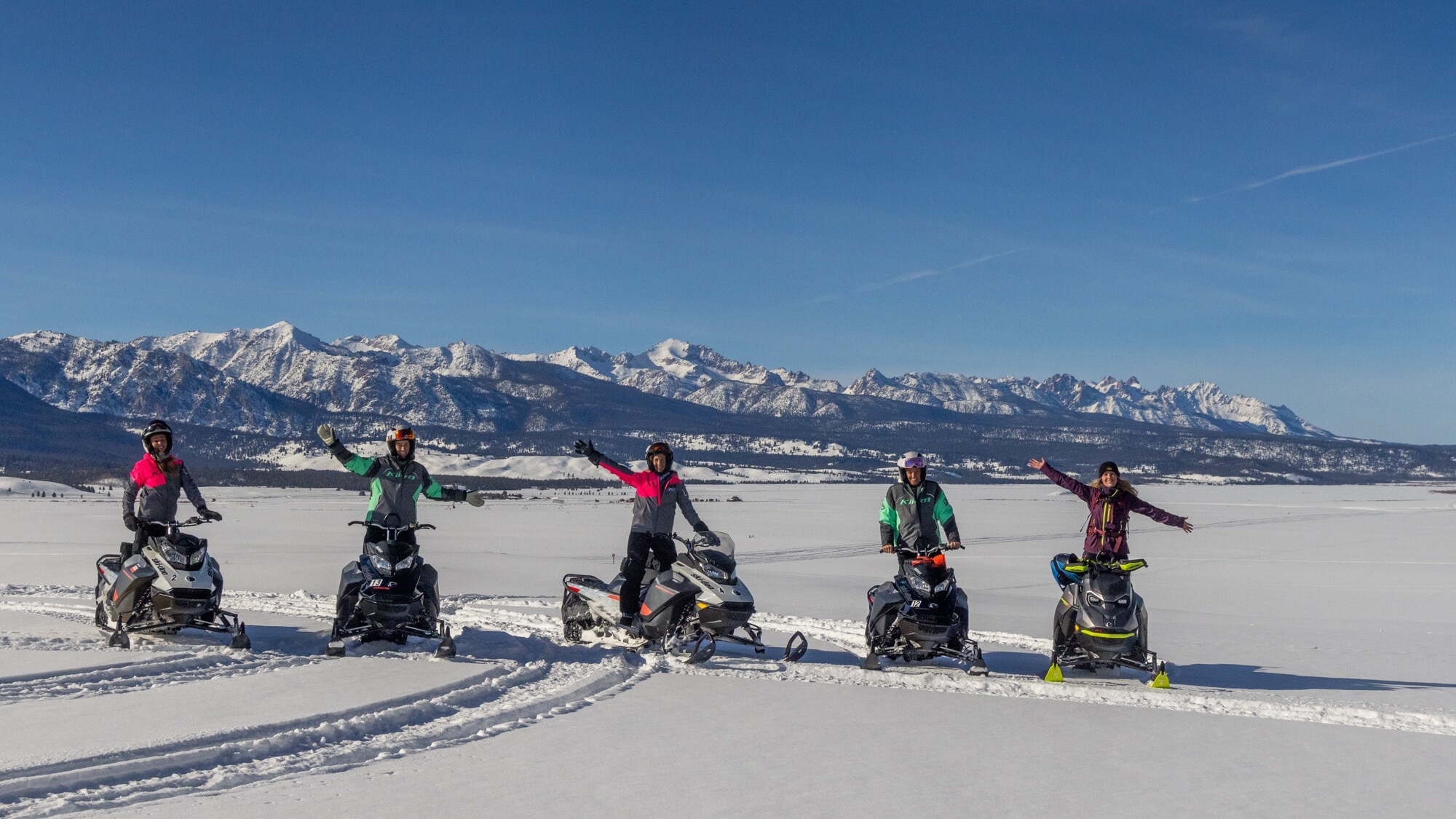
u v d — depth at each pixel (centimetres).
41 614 1393
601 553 3409
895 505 1068
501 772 642
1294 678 1094
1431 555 3541
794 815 569
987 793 619
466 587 2080
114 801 563
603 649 1144
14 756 626
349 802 573
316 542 3881
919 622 1012
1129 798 613
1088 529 1062
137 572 1080
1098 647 995
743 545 4191
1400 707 902
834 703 880
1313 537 4750
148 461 1123
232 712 763
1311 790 636
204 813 546
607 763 670
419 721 775
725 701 881
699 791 611
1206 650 1311
